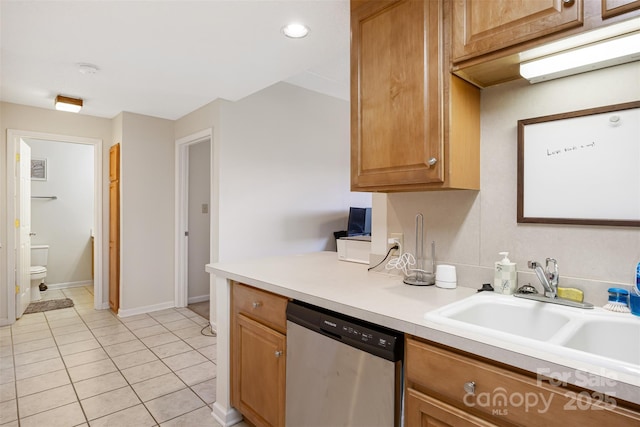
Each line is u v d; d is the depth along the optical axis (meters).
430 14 1.39
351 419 1.30
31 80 2.90
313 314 1.46
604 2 1.00
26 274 4.03
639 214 1.18
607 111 1.24
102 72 2.72
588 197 1.28
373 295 1.46
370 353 1.23
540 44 1.13
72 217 5.28
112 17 1.92
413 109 1.44
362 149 1.62
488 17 1.25
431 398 1.08
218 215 3.43
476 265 1.59
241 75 2.78
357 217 4.51
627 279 1.21
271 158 3.85
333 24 2.01
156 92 3.21
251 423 1.97
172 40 2.20
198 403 2.16
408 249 1.85
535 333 1.26
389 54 1.52
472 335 0.99
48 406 2.11
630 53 1.15
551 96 1.37
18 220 3.68
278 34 2.12
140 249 3.96
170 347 3.01
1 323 3.53
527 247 1.44
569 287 1.33
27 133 3.63
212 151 3.51
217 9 1.85
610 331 1.12
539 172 1.40
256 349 1.79
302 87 4.15
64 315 3.88
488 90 1.54
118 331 3.39
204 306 4.25
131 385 2.37
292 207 4.07
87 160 5.39
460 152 1.42
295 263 2.30
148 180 4.01
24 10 1.85
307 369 1.49
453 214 1.67
